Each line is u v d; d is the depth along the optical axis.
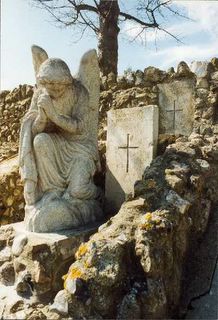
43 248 4.18
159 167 4.54
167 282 3.60
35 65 5.59
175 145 4.91
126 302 3.34
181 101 6.51
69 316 3.32
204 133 6.14
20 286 4.11
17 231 4.70
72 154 4.96
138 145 5.26
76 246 4.30
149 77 6.93
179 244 3.90
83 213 4.82
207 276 3.85
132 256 3.61
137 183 4.39
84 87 5.20
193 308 3.64
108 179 5.61
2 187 6.68
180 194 4.18
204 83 6.25
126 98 7.10
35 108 4.95
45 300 4.01
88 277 3.43
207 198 4.50
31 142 4.84
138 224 3.77
